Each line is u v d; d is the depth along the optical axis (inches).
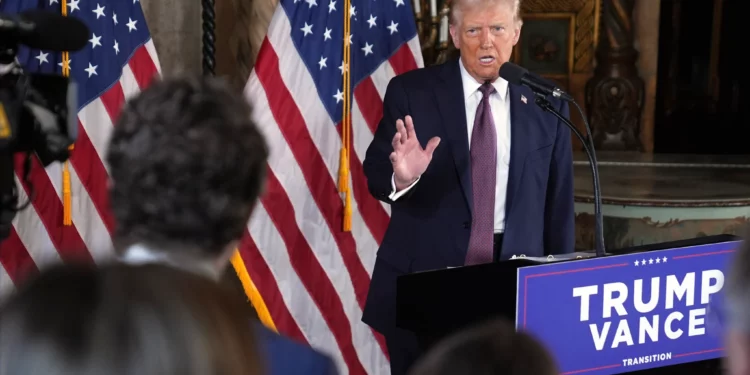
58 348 37.5
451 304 123.0
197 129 62.6
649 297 118.6
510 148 161.3
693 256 120.3
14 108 102.7
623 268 116.5
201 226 62.3
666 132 577.6
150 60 192.2
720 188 263.7
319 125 199.3
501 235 161.8
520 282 111.0
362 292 207.0
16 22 99.9
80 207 185.0
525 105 163.2
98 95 185.0
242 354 41.5
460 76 165.2
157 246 62.1
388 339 165.3
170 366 38.5
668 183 272.7
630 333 118.3
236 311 43.4
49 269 41.5
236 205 64.1
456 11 162.9
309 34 197.9
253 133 66.0
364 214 205.5
